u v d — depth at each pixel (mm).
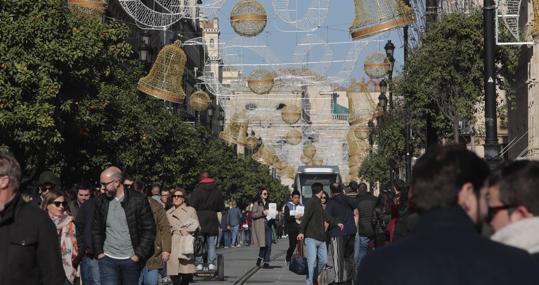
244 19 34812
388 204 27609
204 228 29047
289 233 33750
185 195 24016
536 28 34750
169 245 20641
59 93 36000
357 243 28172
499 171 7152
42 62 34094
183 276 24062
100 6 34688
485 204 6121
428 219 5789
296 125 139875
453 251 5594
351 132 76750
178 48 34906
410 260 5574
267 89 48812
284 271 35969
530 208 6977
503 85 40281
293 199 33594
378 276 5582
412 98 39062
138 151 49188
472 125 40906
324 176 73062
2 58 33469
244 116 92000
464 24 37781
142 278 21703
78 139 39844
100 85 38906
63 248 17578
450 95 37906
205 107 60938
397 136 56469
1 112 32969
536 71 47938
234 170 92812
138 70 47844
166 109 53156
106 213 16875
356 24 24547
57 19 34562
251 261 42906
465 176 5887
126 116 45406
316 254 26016
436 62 37781
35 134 33531
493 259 5562
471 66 38125
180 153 52656
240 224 64250
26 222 9844
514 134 55656
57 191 17703
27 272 9828
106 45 37906
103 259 16906
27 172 36531
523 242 6645
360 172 87250
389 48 49125
